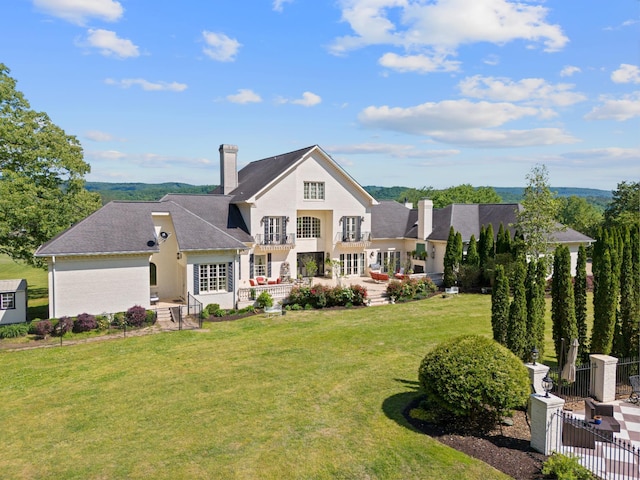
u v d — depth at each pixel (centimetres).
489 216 4144
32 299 3700
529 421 1286
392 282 3338
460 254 3644
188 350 2092
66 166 3394
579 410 1386
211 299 2894
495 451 1131
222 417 1376
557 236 3769
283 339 2264
